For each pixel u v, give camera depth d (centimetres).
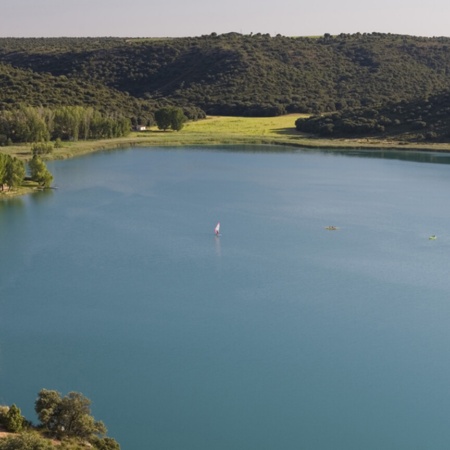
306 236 11619
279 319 8269
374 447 5956
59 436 5272
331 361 7281
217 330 7950
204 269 9938
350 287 9281
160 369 7088
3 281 9300
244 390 6750
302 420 6306
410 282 9469
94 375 6944
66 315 8281
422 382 6912
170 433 6084
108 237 11400
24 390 6644
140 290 9088
